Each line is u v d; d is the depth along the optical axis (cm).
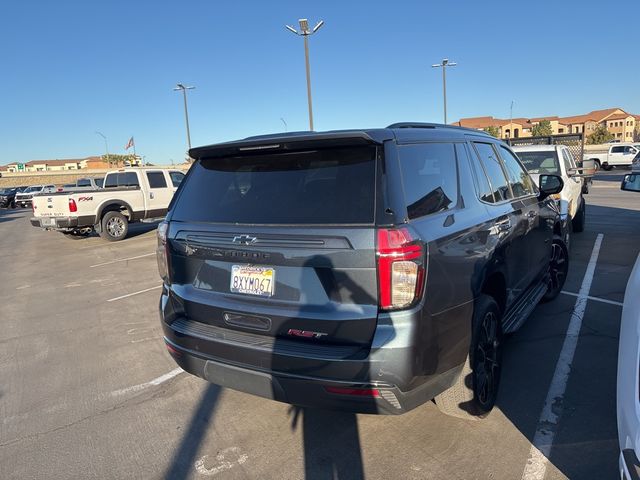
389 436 311
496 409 335
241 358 271
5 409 378
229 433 327
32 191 4200
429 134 308
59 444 324
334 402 250
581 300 561
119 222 1389
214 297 289
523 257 410
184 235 302
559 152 858
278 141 272
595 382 367
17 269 1027
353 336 244
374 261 236
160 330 552
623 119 11712
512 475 268
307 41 2044
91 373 440
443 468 277
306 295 255
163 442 321
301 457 296
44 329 581
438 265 255
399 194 249
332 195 256
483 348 312
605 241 915
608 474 265
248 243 268
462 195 317
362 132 253
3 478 290
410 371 240
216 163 316
